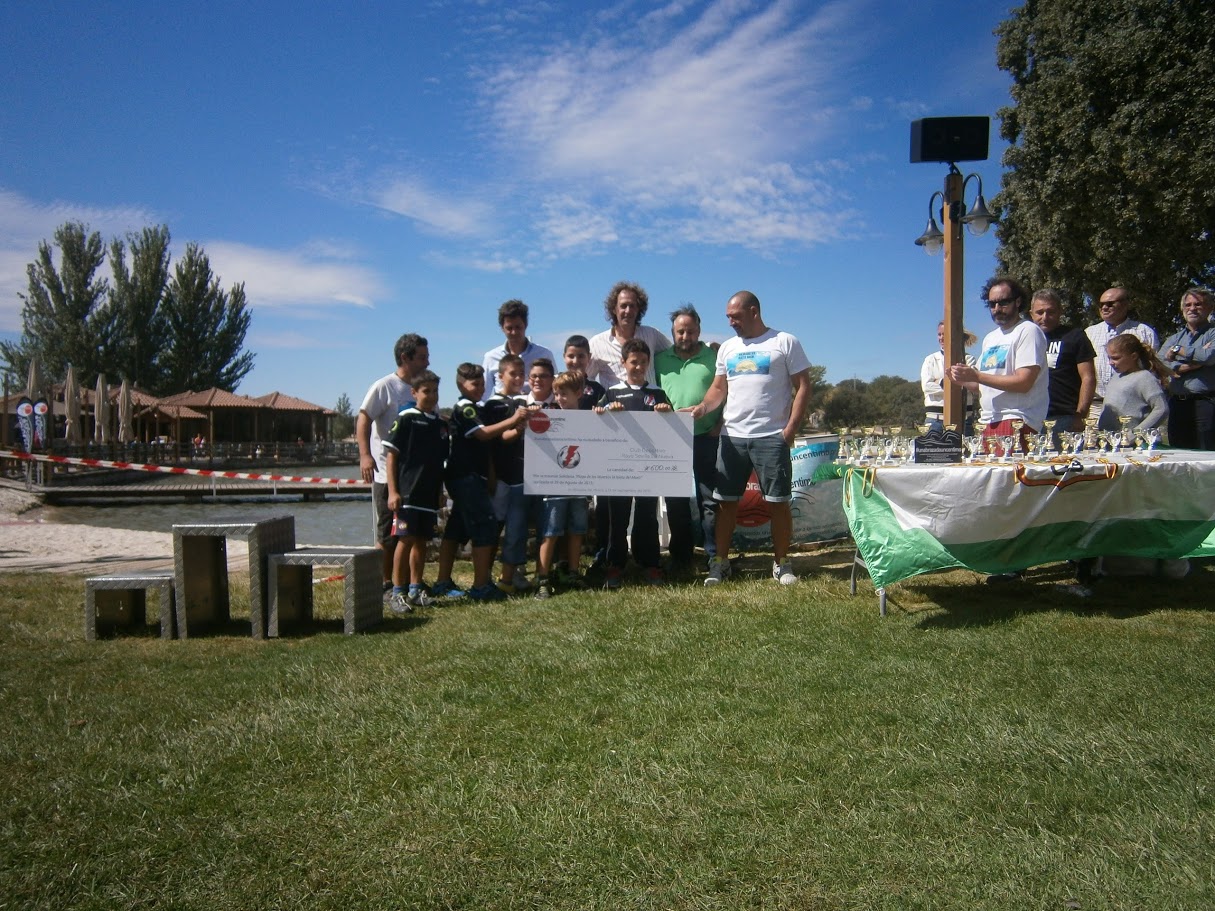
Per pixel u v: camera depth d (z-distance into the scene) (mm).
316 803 2832
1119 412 6086
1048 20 19375
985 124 6336
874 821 2619
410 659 4426
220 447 57031
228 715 3660
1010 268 21656
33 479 29328
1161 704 3428
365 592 5219
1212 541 4945
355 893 2326
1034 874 2312
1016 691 3629
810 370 6160
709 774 2973
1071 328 6262
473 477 6074
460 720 3533
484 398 7125
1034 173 19500
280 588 5172
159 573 5320
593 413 6180
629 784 2916
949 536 4891
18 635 5227
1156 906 2152
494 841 2574
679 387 6719
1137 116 17406
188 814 2777
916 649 4281
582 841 2557
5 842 2607
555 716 3555
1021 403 5633
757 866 2398
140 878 2416
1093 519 4973
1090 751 3033
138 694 3971
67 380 36156
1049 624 4625
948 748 3102
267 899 2307
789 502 6211
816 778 2920
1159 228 17703
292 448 62000
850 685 3791
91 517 22781
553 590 6305
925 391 9703
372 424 6688
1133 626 4551
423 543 5980
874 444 5590
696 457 6637
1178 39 17172
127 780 3035
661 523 8578
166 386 64312
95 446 37875
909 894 2242
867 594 5594
